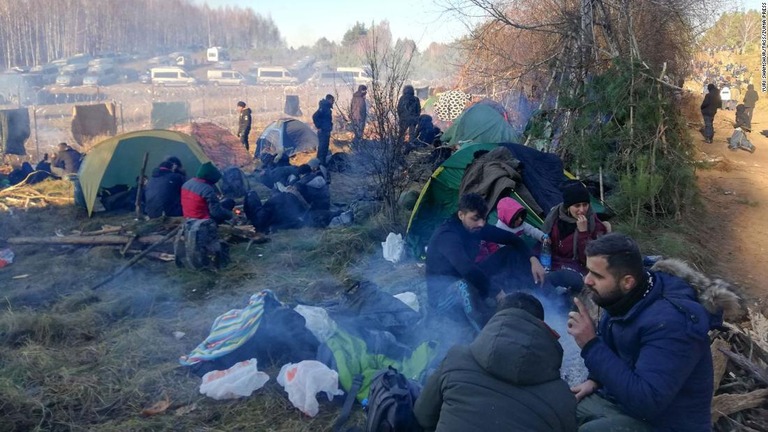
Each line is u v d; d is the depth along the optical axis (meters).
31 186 11.47
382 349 4.43
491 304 4.48
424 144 10.27
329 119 13.12
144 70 63.41
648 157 8.43
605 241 2.80
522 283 4.80
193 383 4.57
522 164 6.54
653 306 2.77
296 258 7.31
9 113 15.50
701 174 12.95
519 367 2.56
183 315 5.86
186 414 4.22
